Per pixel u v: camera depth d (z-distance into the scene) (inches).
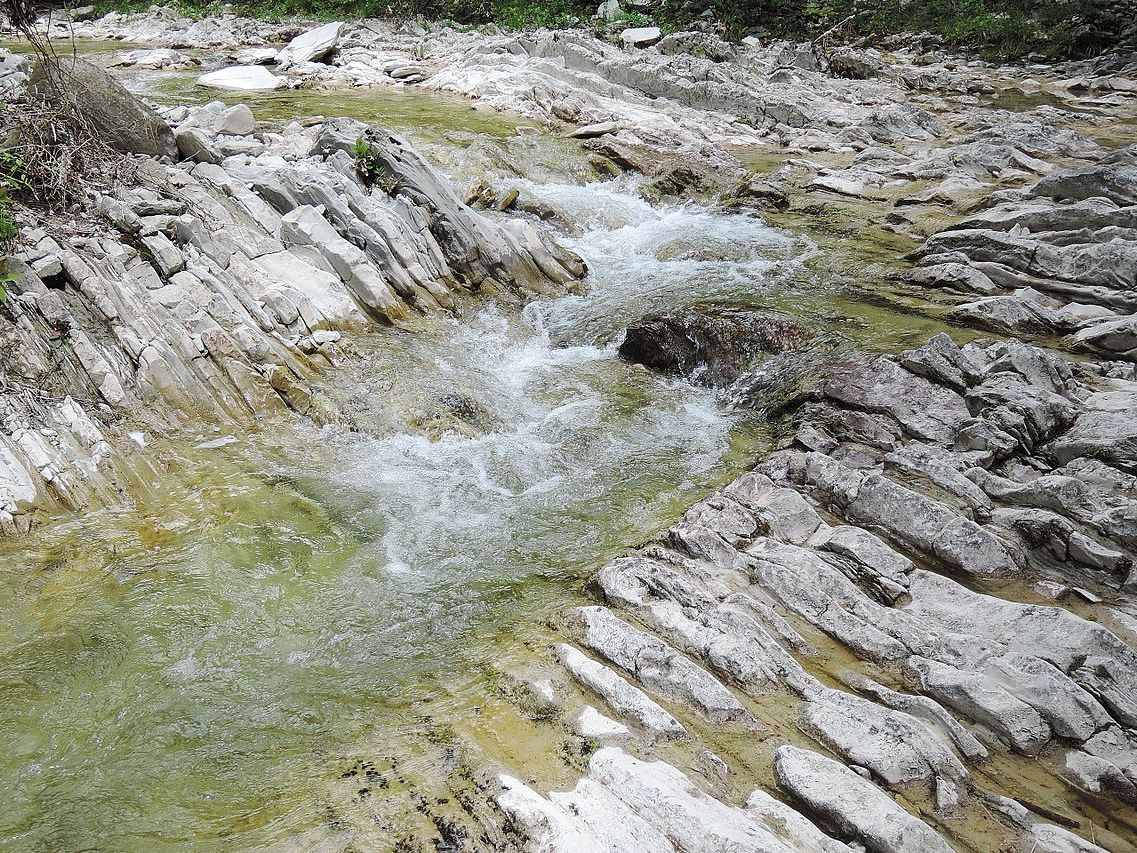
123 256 357.7
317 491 310.5
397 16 1084.5
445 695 231.0
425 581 274.5
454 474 327.3
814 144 720.3
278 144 529.0
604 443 350.9
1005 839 191.6
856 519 295.0
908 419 332.8
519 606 264.4
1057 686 221.6
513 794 196.7
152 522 287.4
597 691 227.8
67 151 384.8
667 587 259.4
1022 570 272.2
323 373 366.9
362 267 412.2
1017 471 310.5
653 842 182.4
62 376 316.8
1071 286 431.5
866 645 242.2
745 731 217.2
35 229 353.1
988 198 536.1
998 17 1093.8
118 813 197.5
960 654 236.7
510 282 462.6
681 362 404.5
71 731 217.9
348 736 218.8
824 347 386.3
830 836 190.9
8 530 271.6
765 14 1115.9
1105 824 197.5
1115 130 739.4
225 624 252.8
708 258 501.7
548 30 958.4
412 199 458.9
